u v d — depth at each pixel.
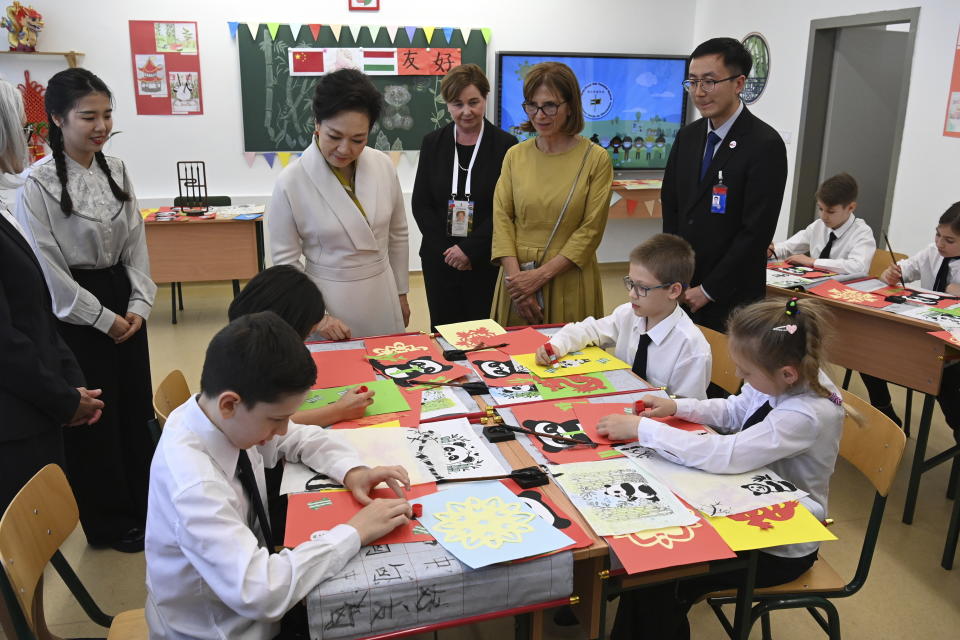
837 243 3.52
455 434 1.52
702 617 2.06
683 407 1.62
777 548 1.43
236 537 1.05
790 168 5.40
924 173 4.33
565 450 1.46
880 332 2.67
